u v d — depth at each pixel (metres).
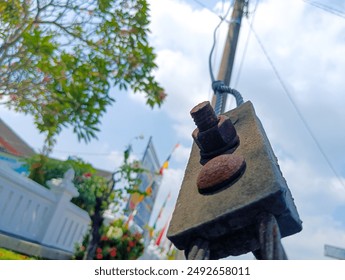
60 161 10.47
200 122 1.63
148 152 18.47
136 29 5.14
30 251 5.46
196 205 1.44
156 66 5.29
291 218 1.27
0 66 4.61
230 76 5.09
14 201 6.32
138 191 8.12
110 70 5.16
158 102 5.39
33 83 4.82
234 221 1.26
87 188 8.61
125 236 7.97
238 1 5.56
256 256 1.41
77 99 4.82
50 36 4.46
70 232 8.49
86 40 5.10
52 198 7.50
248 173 1.37
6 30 4.73
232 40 5.34
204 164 1.68
